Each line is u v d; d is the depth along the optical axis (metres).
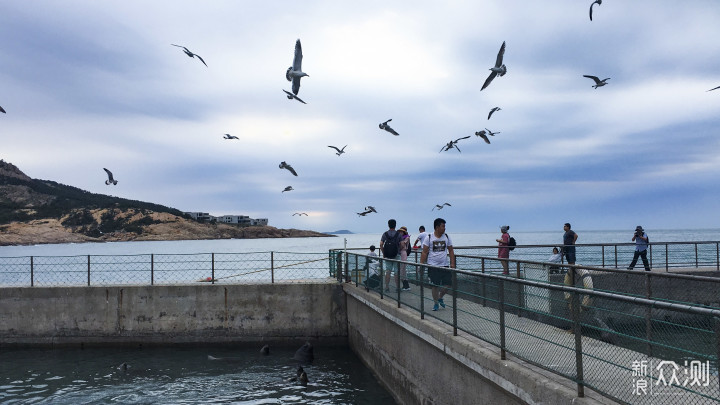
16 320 19.97
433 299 10.14
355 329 18.34
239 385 15.02
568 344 6.02
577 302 5.68
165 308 19.97
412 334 11.13
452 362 8.81
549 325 6.53
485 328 7.99
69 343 19.86
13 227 190.75
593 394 5.55
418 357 10.73
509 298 7.37
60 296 19.98
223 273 52.69
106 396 14.14
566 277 11.56
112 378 15.91
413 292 11.47
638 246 20.34
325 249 144.12
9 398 14.05
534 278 13.20
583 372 5.71
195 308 20.00
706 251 23.50
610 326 5.74
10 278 49.56
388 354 13.38
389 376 13.32
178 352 19.17
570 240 20.22
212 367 17.08
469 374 8.12
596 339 5.89
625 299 4.99
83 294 20.02
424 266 10.45
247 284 20.09
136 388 14.85
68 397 14.09
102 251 148.00
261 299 20.08
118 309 19.97
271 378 15.65
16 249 170.38
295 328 20.00
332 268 21.81
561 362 6.16
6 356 18.77
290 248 157.00
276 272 48.78
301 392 14.18
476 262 18.14
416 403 10.88
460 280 8.94
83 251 151.75
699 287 16.22
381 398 13.38
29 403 13.62
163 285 20.06
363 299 16.02
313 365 17.12
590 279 10.77
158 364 17.50
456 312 8.91
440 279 9.77
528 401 6.25
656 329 5.03
